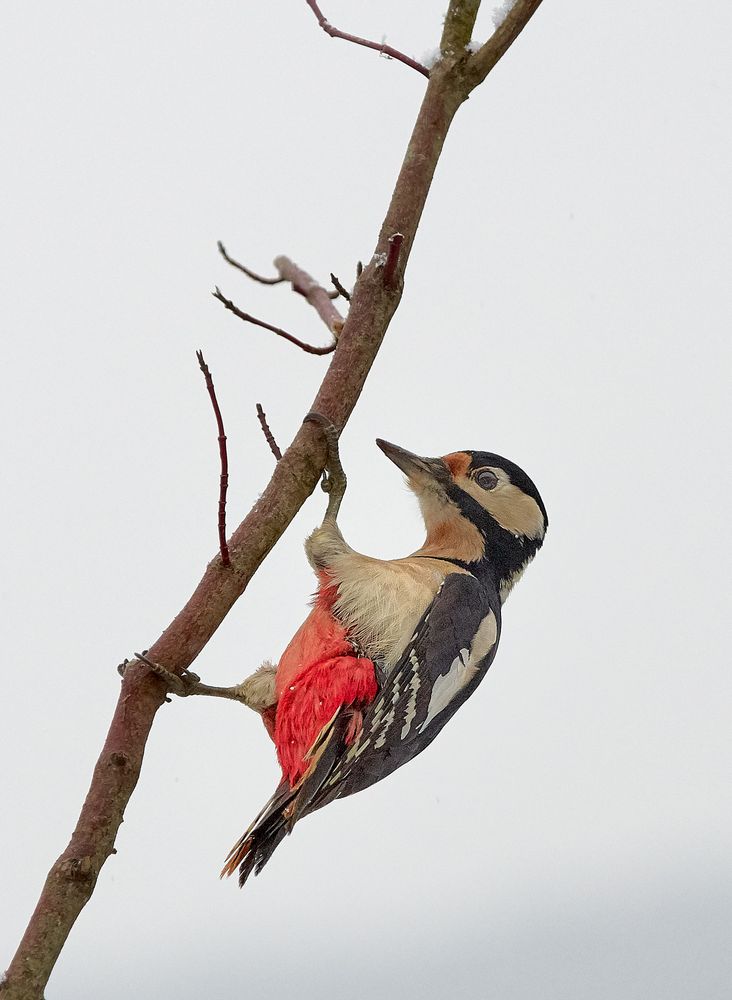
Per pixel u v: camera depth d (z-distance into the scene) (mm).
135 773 6141
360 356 7301
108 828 5957
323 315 8742
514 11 7648
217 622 6438
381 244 7492
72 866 5809
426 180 7590
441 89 7656
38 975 5543
